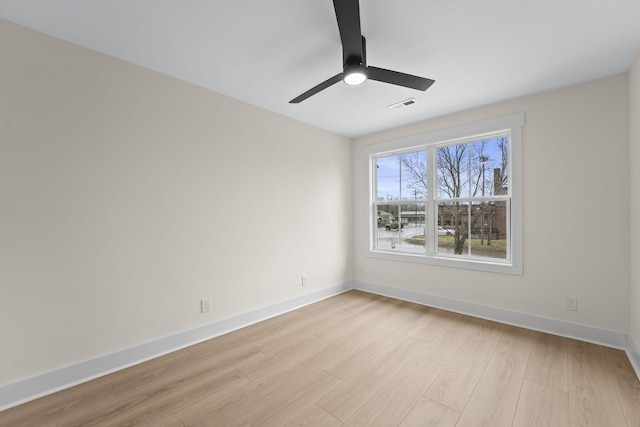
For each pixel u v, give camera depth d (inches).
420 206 139.7
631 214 84.9
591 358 83.0
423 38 71.1
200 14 62.6
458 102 110.3
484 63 82.7
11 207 64.6
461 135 120.3
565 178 97.5
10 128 64.5
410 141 137.3
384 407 63.9
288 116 126.8
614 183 89.2
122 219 80.8
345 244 158.4
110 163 78.7
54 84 70.1
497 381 72.8
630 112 84.9
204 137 99.0
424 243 138.3
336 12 50.9
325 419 60.5
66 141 71.7
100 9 60.6
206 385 72.4
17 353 65.2
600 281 92.0
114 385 72.3
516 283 108.3
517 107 106.5
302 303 133.0
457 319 114.7
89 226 75.2
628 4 58.7
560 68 85.3
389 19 63.8
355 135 158.1
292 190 129.4
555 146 99.2
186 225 94.3
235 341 96.8
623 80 87.4
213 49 76.4
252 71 88.3
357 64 65.7
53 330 69.9
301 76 91.7
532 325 104.5
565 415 60.6
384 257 148.9
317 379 74.7
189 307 94.9
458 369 78.5
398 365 81.0
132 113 82.8
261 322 113.5
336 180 152.7
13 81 64.9
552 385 70.7
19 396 65.0
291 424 59.1
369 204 156.5
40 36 68.4
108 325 78.4
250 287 112.5
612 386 69.9
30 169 66.9
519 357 84.4
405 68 85.7
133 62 82.7
